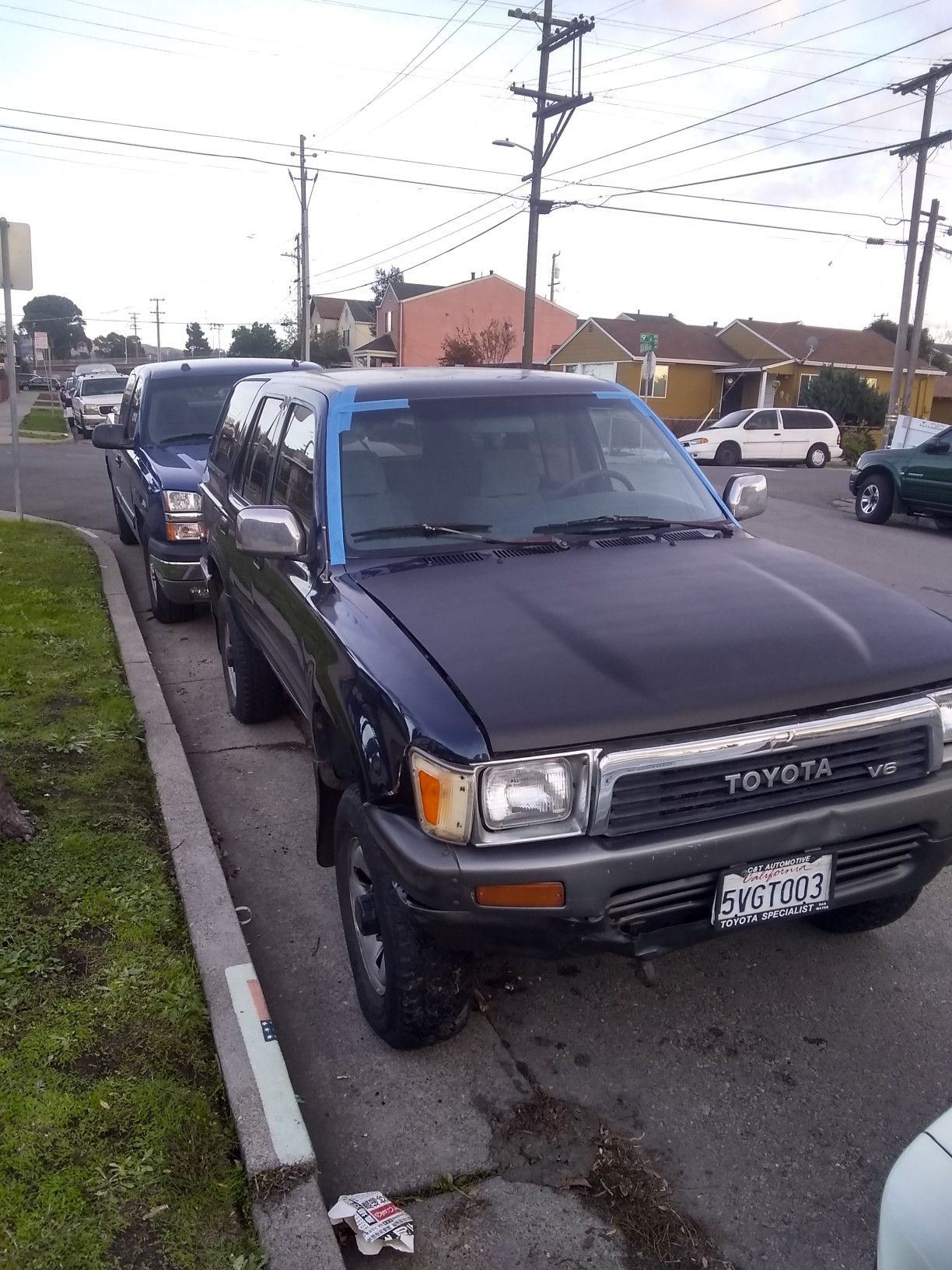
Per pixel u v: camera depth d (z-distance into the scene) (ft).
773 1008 11.46
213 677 23.04
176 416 29.07
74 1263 7.73
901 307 87.51
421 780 8.74
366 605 10.91
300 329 143.02
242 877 14.28
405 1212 8.64
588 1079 10.34
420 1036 10.26
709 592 10.91
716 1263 8.25
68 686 20.36
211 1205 8.32
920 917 13.42
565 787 8.64
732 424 98.68
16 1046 10.01
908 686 9.68
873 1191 8.98
